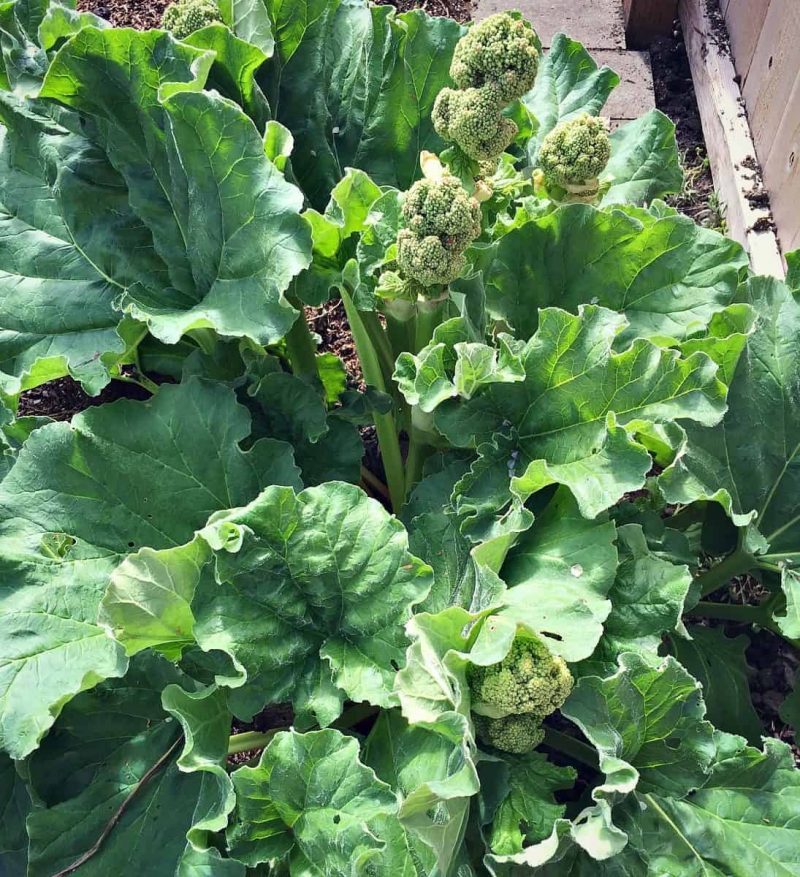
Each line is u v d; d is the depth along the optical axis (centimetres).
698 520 128
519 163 141
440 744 95
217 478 109
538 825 95
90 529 105
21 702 92
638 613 101
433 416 111
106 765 102
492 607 93
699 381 100
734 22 187
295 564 99
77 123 119
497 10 210
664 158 145
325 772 91
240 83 113
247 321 100
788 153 157
